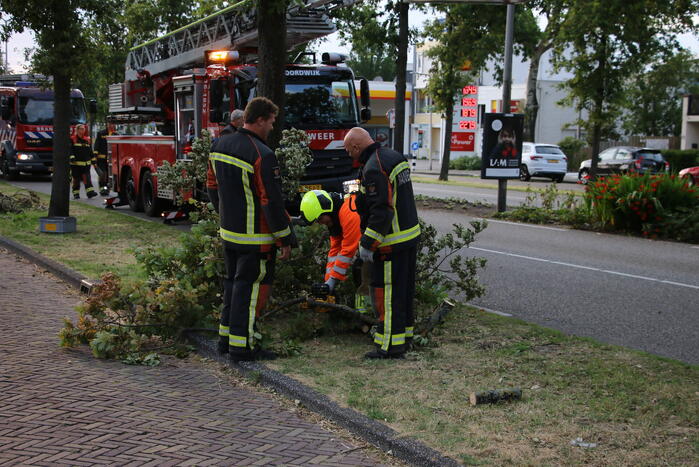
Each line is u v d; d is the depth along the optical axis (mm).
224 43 15070
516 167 16812
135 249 6750
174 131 14664
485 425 4242
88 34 12836
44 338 6289
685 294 8547
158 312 6168
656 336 6656
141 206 16750
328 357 5684
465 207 17938
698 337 6629
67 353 5891
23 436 4141
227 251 5645
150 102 17094
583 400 4645
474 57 29438
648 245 12711
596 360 5473
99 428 4289
